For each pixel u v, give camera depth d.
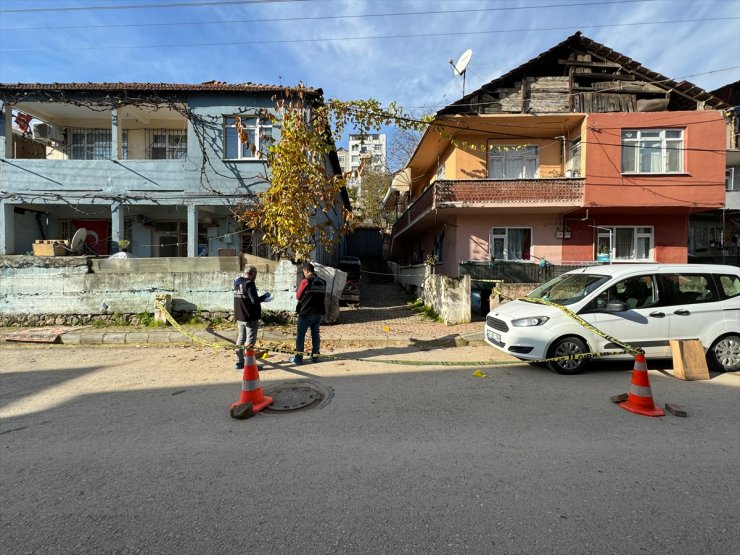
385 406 4.81
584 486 3.05
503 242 15.95
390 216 36.16
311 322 6.93
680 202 14.05
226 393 5.41
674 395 5.12
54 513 2.78
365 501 2.88
